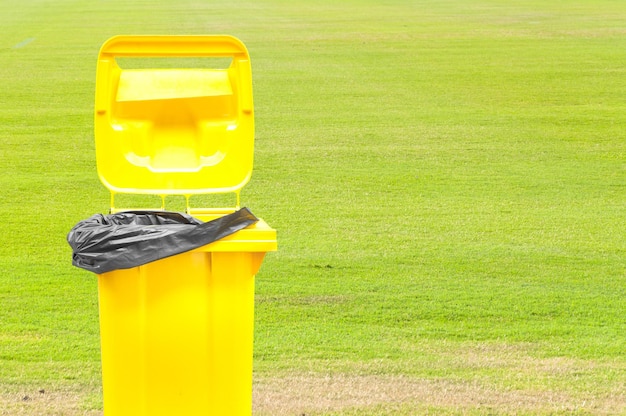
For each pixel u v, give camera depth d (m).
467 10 57.00
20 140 20.45
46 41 41.53
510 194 15.62
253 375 7.52
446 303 9.79
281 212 14.17
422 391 7.12
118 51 5.32
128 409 5.02
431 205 14.75
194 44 5.33
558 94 27.41
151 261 4.84
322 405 6.75
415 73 31.80
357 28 46.94
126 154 5.38
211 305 4.96
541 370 7.74
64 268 11.12
